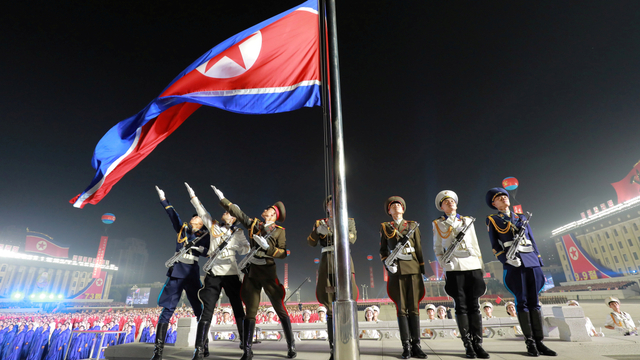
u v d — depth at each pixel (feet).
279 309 15.33
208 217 18.26
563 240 216.54
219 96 17.88
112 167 18.95
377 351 15.28
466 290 14.38
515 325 21.13
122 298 291.38
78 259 252.83
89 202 18.71
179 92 18.11
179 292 17.26
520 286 14.12
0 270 198.70
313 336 24.36
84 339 47.32
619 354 14.20
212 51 19.25
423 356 13.24
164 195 19.61
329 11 12.21
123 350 18.22
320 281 15.06
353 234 13.88
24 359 44.70
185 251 17.65
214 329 23.88
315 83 17.49
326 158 15.35
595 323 48.16
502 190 16.21
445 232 15.24
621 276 171.83
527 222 14.96
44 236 237.66
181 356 16.42
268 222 16.87
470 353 13.10
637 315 60.03
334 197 9.72
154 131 19.92
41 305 197.88
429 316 26.61
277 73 18.12
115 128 19.48
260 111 17.42
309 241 16.34
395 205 16.20
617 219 175.94
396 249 14.78
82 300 233.14
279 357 14.98
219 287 16.66
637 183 184.55
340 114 10.66
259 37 19.03
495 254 15.33
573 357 12.90
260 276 15.52
